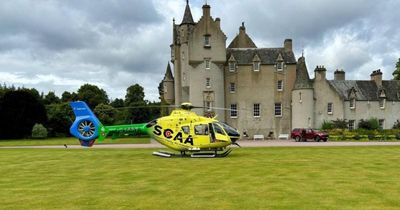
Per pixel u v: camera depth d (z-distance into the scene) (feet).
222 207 37.70
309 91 184.65
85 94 353.31
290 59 194.18
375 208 37.01
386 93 202.49
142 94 333.83
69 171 63.46
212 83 181.47
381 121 198.59
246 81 191.52
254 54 192.75
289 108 192.24
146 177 55.88
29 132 238.89
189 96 183.62
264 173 58.54
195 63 180.75
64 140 198.80
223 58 182.91
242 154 91.76
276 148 111.55
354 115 194.59
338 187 47.01
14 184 51.29
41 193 45.16
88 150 113.29
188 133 88.22
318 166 66.59
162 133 89.71
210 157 85.51
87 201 40.83
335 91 191.01
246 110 190.49
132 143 155.74
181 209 37.11
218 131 87.86
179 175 57.36
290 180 52.11
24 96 239.71
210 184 49.57
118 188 47.67
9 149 121.70
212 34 182.19
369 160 75.66
